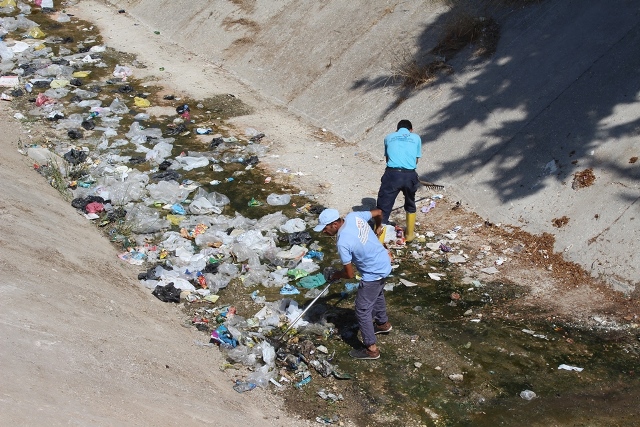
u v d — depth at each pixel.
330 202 9.59
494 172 9.66
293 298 7.61
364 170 10.48
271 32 14.27
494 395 6.34
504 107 10.38
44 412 4.62
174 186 9.70
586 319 7.36
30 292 6.13
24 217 7.71
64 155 10.28
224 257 8.24
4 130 10.89
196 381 5.95
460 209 9.43
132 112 12.09
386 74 12.05
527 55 10.94
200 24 15.34
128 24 16.11
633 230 8.03
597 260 8.02
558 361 6.77
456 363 6.73
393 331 7.18
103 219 8.88
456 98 10.96
